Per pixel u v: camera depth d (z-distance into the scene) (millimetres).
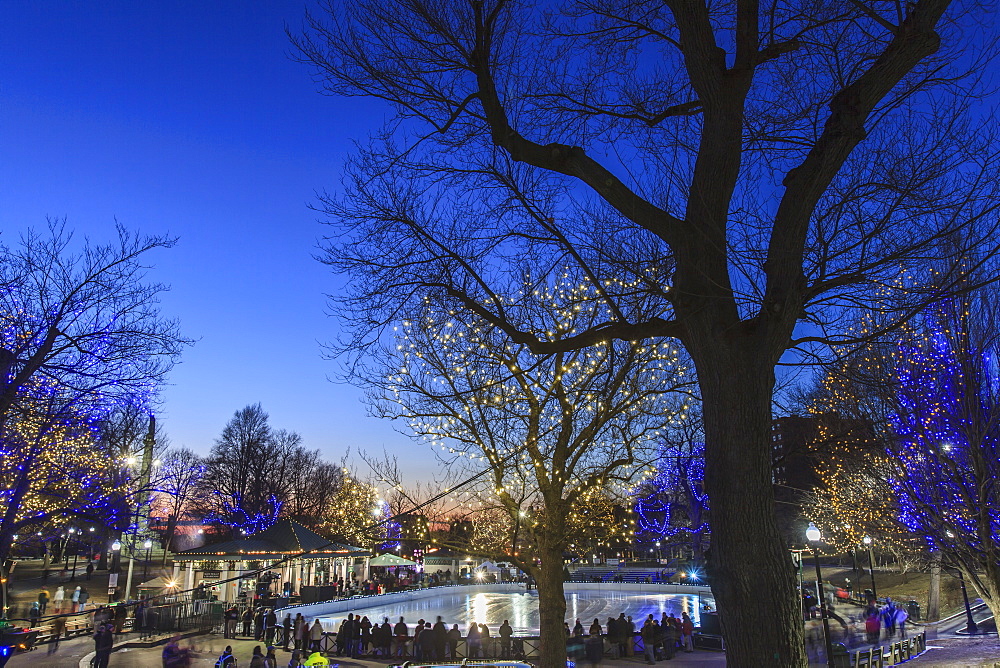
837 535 39406
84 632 28359
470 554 12727
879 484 15062
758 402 5668
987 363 12625
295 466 73938
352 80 8086
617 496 14125
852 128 5578
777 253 5758
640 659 24391
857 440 9945
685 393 12195
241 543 37250
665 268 8359
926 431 12820
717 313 5930
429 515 12711
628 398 12375
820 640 24906
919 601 40281
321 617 36219
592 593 53812
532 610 42594
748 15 6508
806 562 61844
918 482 13672
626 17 7812
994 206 5406
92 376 15461
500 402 12383
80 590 35469
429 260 9742
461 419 12586
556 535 12594
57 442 17141
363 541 12758
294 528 38562
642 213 6484
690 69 6492
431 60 7859
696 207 6230
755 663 5137
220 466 69812
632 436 12891
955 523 13305
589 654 23125
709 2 7855
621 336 6762
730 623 5340
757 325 5844
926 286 6363
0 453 15797
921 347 12891
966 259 6949
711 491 5719
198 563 36688
